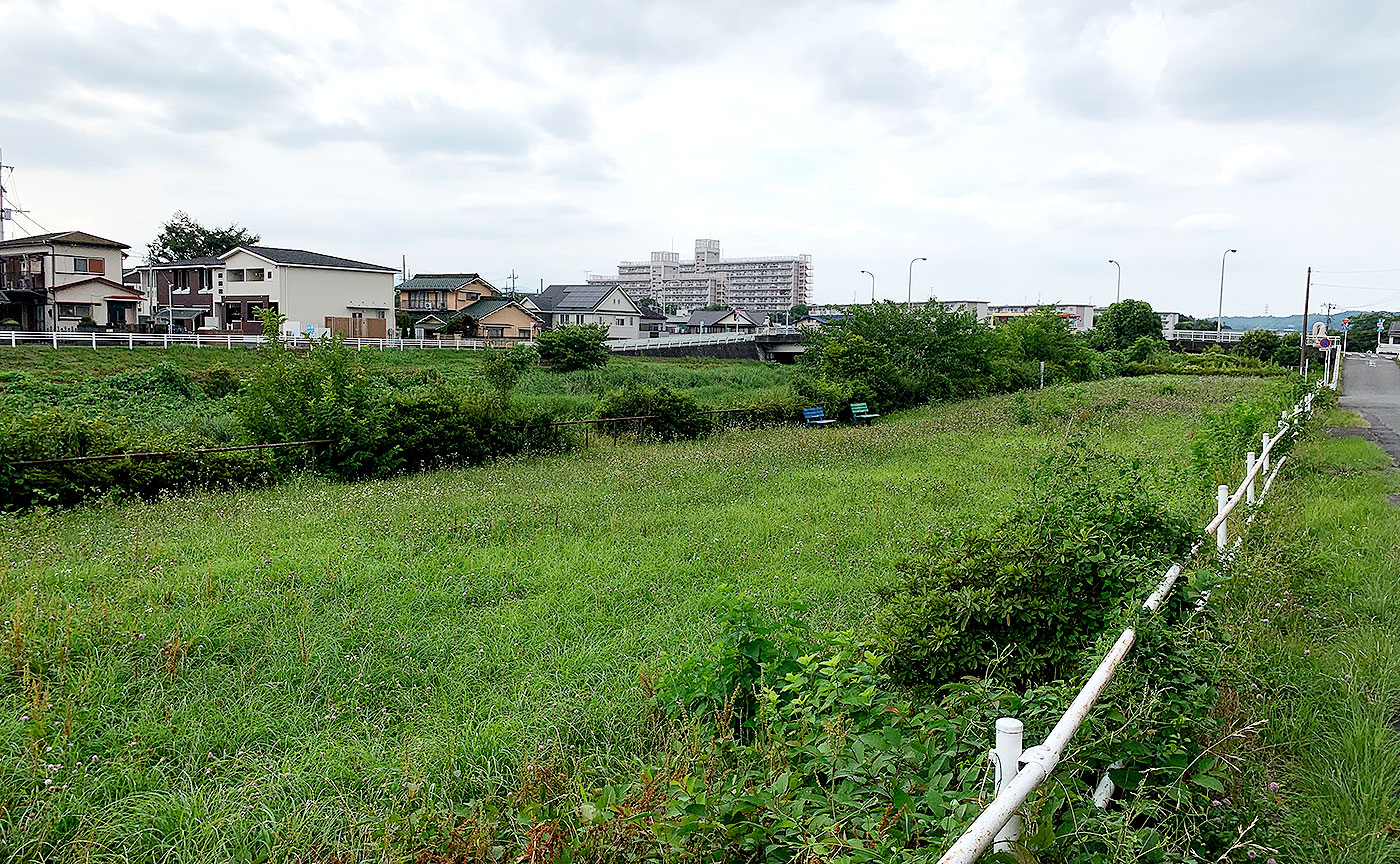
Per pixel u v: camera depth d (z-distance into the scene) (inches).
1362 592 257.0
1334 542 316.5
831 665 160.9
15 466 408.2
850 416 914.7
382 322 1927.9
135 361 1248.2
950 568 199.6
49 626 230.5
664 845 114.2
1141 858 111.7
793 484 485.1
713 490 465.4
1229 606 227.6
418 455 560.1
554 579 296.2
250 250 1873.8
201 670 216.1
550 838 114.9
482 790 166.7
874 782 125.8
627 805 124.3
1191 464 477.4
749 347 2271.2
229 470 482.3
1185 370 1995.6
